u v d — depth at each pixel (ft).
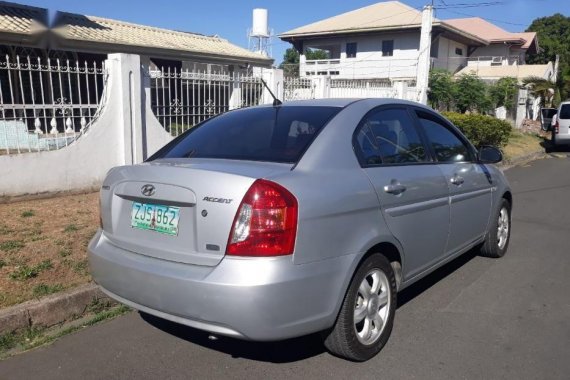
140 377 10.39
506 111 81.05
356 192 10.35
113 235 10.77
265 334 8.86
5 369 10.62
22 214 19.45
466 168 15.17
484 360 11.08
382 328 11.24
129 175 10.50
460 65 113.80
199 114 29.53
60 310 12.66
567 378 10.38
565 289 15.38
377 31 102.01
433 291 15.11
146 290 9.65
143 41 59.11
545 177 40.50
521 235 21.81
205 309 8.92
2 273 13.75
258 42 97.35
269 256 8.84
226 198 9.03
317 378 10.34
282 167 9.89
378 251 11.16
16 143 22.03
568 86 100.01
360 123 11.73
